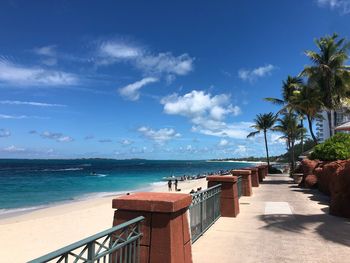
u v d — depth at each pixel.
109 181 63.66
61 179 69.69
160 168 147.38
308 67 31.88
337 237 8.03
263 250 7.04
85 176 80.94
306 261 6.37
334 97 32.28
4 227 15.67
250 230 8.80
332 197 11.11
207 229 8.84
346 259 6.48
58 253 3.02
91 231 14.34
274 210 11.95
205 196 8.82
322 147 22.05
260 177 27.77
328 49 31.45
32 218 19.80
